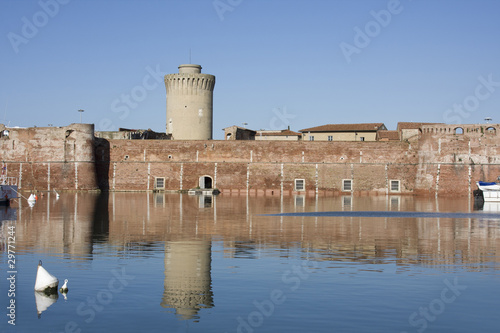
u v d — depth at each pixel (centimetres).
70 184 10475
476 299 2427
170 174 10850
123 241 3784
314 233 4209
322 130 13850
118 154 10994
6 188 6888
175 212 5950
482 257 3262
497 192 8538
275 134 14175
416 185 10294
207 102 13412
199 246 3597
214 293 2512
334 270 2920
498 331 2086
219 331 2089
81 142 10556
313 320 2188
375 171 10475
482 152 9950
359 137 13625
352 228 4531
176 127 13338
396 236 4066
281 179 10606
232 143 10781
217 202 7788
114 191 10856
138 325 2152
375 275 2817
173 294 2495
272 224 4794
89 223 4800
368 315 2241
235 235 4081
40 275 2548
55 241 3769
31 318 2220
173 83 13300
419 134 10406
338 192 10494
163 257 3231
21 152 10494
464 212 6184
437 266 3020
